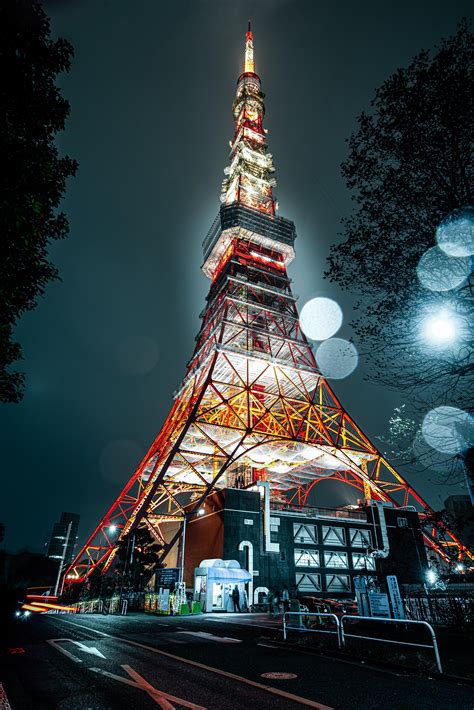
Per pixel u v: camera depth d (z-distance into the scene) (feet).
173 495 179.73
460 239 36.40
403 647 41.06
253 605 118.62
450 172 38.14
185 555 161.38
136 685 28.30
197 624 74.90
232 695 25.70
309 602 91.04
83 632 61.82
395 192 40.04
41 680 29.86
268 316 242.17
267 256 284.61
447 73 37.52
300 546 153.58
